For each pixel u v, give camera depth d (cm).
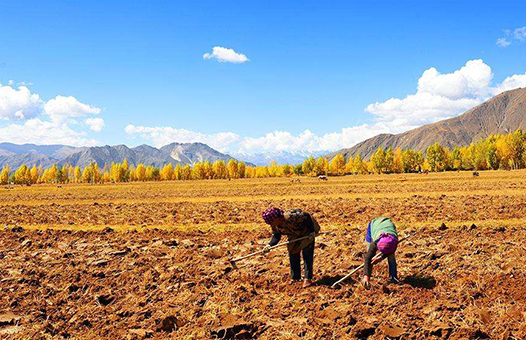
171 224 1855
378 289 762
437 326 582
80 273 926
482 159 11506
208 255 1095
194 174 14812
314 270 919
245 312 675
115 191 5825
